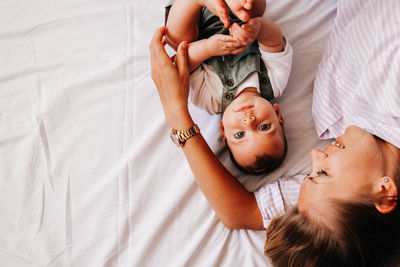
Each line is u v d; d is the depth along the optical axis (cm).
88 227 108
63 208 109
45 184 111
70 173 112
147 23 123
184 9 98
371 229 73
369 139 83
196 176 100
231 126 106
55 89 118
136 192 110
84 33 123
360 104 99
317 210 76
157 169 112
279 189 101
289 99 118
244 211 100
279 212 98
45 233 108
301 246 75
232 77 108
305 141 116
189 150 100
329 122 109
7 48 121
